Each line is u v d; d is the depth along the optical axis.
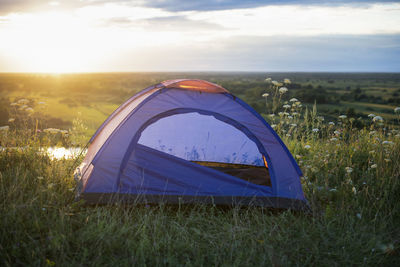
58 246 2.19
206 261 2.37
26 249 2.18
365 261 2.40
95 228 2.52
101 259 2.20
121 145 3.19
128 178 3.13
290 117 5.35
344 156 4.68
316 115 5.46
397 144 4.58
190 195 3.14
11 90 56.78
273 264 2.26
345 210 3.17
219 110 3.49
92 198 2.95
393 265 2.41
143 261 2.21
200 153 3.71
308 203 3.21
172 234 2.64
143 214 2.95
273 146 3.41
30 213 2.57
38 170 3.55
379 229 2.86
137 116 3.32
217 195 3.18
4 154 3.99
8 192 2.87
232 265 2.26
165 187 3.15
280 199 3.21
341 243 2.62
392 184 3.67
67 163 4.18
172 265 2.23
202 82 3.56
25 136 4.52
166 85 3.51
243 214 3.12
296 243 2.61
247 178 3.48
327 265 2.36
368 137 5.21
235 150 3.75
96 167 3.08
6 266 2.03
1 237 2.27
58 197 2.94
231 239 2.59
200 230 2.74
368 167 4.05
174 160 3.27
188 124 3.60
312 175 4.19
